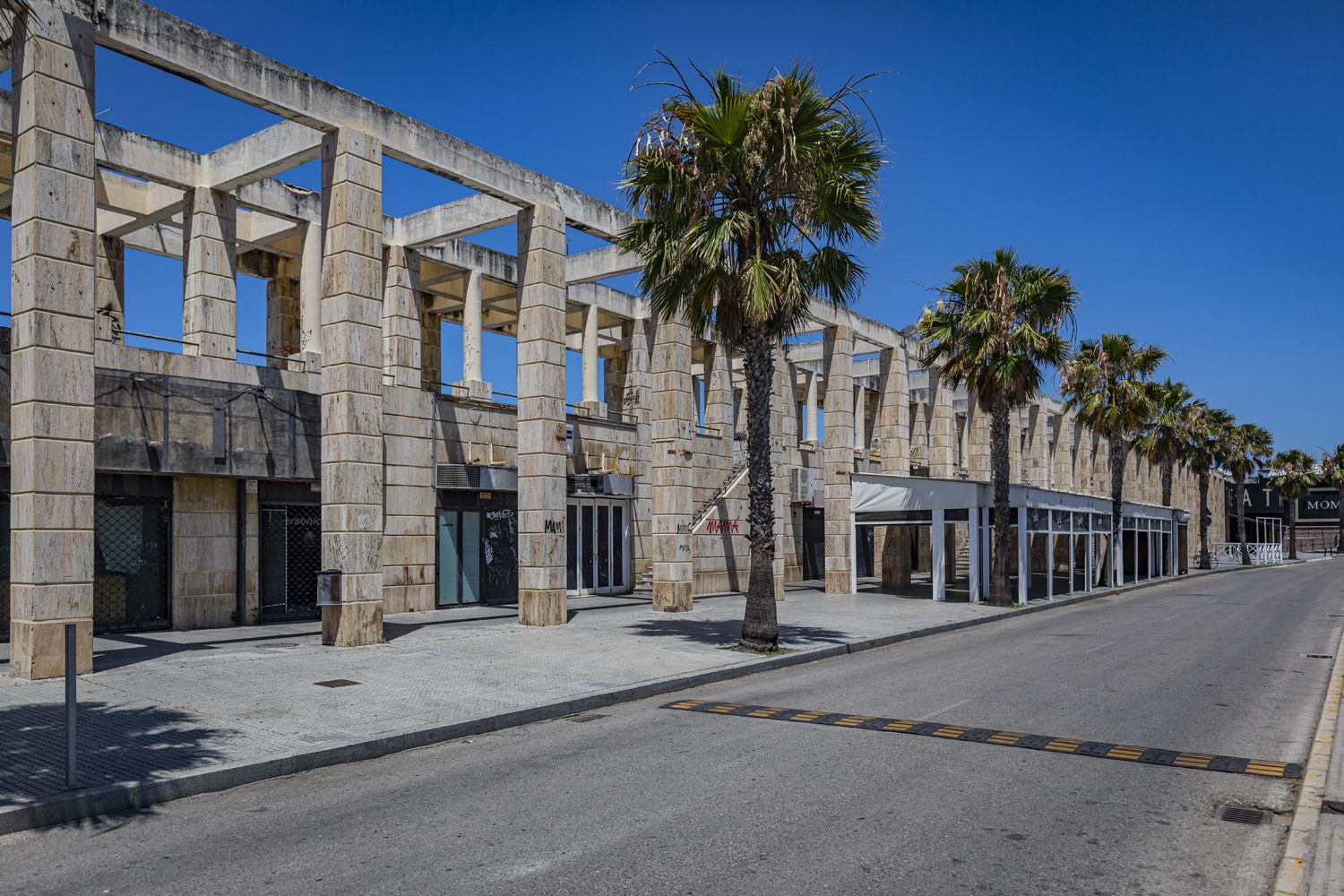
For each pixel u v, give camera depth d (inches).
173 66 536.4
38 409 451.8
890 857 224.4
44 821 253.0
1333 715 392.8
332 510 609.6
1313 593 1330.0
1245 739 358.9
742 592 1266.0
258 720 368.5
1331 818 247.9
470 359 984.3
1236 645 685.9
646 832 241.8
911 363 1814.7
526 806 268.1
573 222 817.5
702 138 588.1
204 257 721.6
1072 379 1517.0
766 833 241.1
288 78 594.2
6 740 328.8
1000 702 443.5
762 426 615.8
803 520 1517.0
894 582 1346.0
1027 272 1046.4
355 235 622.8
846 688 489.7
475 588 926.4
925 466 1769.2
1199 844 237.3
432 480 858.8
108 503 658.8
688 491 942.4
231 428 687.7
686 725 390.9
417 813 262.4
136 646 581.9
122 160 679.1
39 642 446.6
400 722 369.4
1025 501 1082.7
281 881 208.8
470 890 202.1
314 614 778.2
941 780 296.5
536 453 764.0
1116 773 306.5
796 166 578.6
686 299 648.4
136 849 232.7
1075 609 1071.0
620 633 695.7
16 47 470.3
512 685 464.1
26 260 460.4
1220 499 3831.2
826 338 1243.2
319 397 753.0
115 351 639.8
